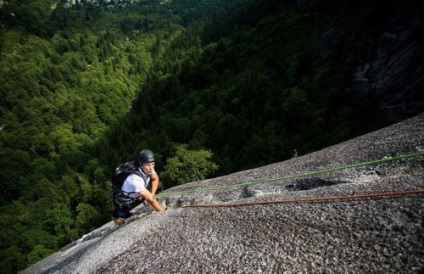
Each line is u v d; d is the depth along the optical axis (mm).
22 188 95000
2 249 71562
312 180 6605
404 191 4512
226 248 4953
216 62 107750
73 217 74375
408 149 6039
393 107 42812
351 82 54531
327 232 4301
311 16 83375
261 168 9438
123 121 109125
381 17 56844
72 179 84062
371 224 4059
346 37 61625
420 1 48281
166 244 5906
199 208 7148
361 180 5855
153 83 125812
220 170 49062
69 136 116125
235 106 75062
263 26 104750
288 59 78250
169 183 41375
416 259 3223
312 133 50375
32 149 111375
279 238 4613
